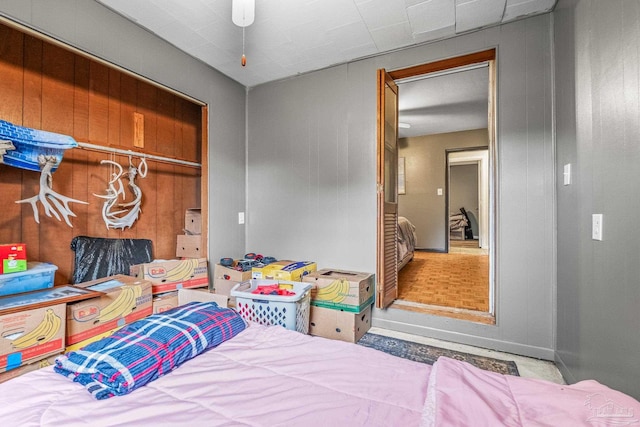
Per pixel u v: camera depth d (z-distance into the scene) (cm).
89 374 93
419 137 627
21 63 180
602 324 126
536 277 205
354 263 268
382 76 240
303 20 211
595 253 134
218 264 267
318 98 285
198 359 112
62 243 201
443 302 275
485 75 324
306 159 291
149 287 204
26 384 93
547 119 202
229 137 298
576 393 79
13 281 157
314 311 239
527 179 207
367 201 263
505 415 73
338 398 88
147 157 234
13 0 156
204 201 272
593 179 136
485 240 678
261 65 275
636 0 100
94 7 190
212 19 209
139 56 216
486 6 197
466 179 898
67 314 158
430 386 89
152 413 82
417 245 629
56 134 175
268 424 78
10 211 177
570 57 168
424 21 213
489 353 212
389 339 234
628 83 105
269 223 308
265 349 120
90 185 216
